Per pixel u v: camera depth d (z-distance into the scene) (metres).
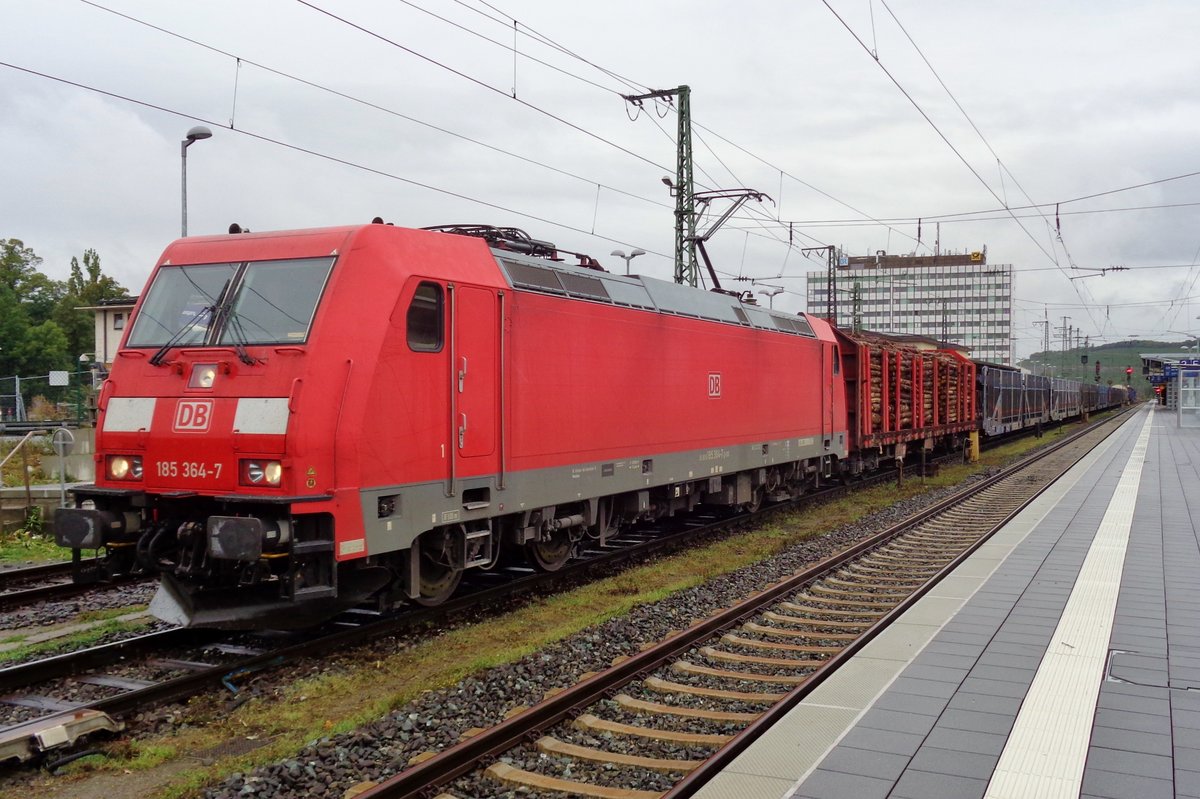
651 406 13.00
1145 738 5.47
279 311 8.11
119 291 59.62
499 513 9.80
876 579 11.70
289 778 5.40
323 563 7.73
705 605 10.18
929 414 28.20
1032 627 8.18
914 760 5.18
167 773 5.74
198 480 7.86
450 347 9.03
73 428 24.17
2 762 5.66
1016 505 18.36
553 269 11.12
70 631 9.30
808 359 19.20
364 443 7.92
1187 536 13.23
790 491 20.00
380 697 7.26
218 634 8.91
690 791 5.04
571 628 9.12
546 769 5.60
